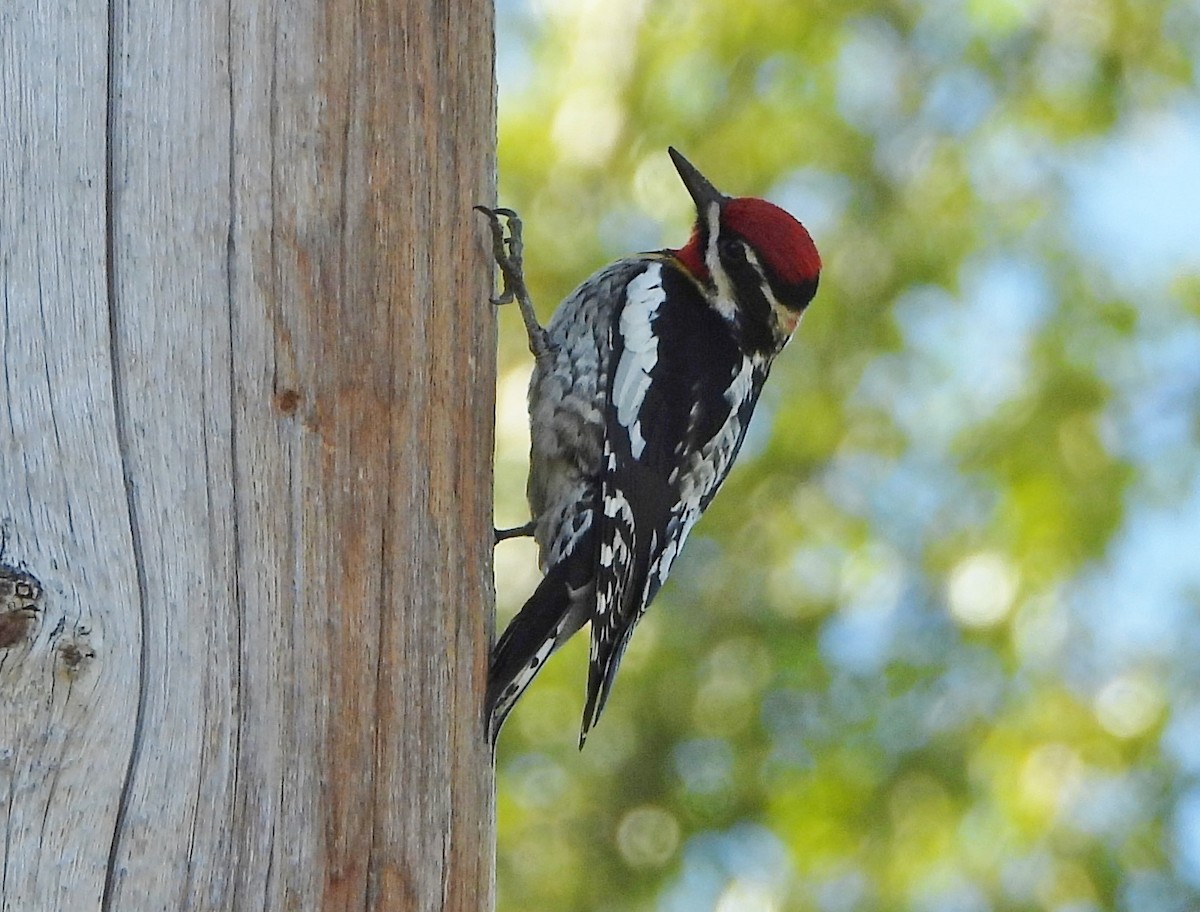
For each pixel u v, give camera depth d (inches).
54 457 231.5
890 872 645.9
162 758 228.4
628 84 714.8
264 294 251.3
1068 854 642.2
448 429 277.0
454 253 283.9
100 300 239.5
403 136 273.9
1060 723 660.7
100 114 244.2
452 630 271.7
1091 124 738.2
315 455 252.2
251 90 255.3
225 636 237.5
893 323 719.1
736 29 720.3
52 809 218.7
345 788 247.8
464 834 268.2
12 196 238.2
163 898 225.6
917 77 742.5
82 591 226.2
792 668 673.6
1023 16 745.0
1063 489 688.4
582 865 652.7
